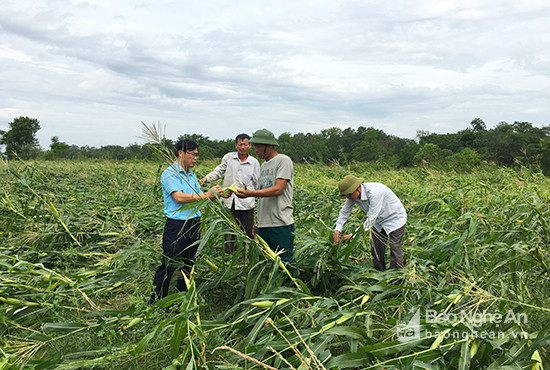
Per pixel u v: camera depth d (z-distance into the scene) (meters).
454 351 2.83
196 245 4.34
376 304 3.58
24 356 2.90
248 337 3.08
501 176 11.52
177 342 2.74
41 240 5.64
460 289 3.67
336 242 4.45
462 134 90.25
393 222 4.51
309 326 3.32
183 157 4.23
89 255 5.37
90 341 3.24
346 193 4.40
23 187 6.93
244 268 4.04
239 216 6.31
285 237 4.39
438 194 8.47
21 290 3.87
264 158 4.53
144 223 6.27
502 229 5.54
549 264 3.99
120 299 4.13
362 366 2.92
